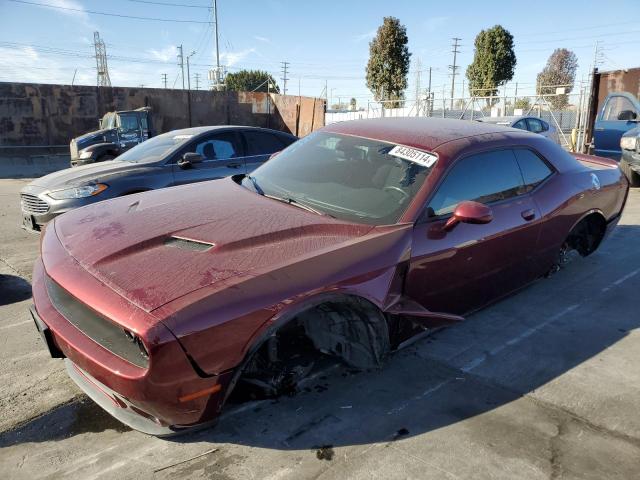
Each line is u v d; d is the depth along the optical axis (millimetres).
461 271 3211
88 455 2416
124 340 2137
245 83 81250
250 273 2307
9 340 3607
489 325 3867
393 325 2877
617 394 2975
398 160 3303
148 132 15508
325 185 3320
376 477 2275
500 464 2371
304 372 2854
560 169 4180
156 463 2354
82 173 6035
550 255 4121
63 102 19453
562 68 51812
